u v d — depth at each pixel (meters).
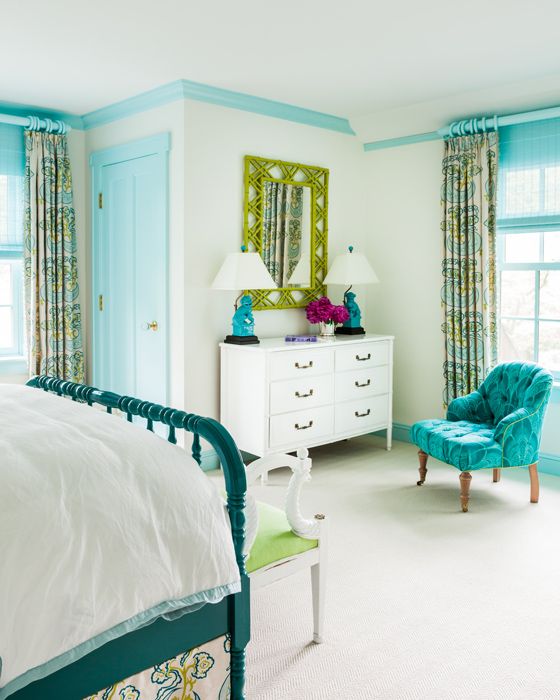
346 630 2.52
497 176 4.53
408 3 2.94
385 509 3.79
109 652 1.67
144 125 4.49
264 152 4.64
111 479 1.75
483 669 2.27
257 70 3.90
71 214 4.95
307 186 4.95
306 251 4.99
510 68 3.87
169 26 3.22
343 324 5.14
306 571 3.05
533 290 4.62
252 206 4.58
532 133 4.39
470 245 4.64
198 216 4.29
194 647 1.86
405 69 3.88
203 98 4.23
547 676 2.23
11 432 1.93
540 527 3.54
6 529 1.51
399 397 5.40
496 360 4.66
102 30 3.28
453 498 3.99
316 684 2.18
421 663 2.30
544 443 4.55
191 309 4.31
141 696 1.75
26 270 4.77
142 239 4.57
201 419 2.02
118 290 4.84
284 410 4.26
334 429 4.61
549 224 4.36
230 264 4.21
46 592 1.50
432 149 5.00
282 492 4.05
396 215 5.27
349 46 3.49
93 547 1.60
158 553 1.70
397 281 5.32
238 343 4.33
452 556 3.17
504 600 2.75
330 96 4.45
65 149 4.88
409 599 2.75
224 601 1.92
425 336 5.17
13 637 1.44
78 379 5.09
